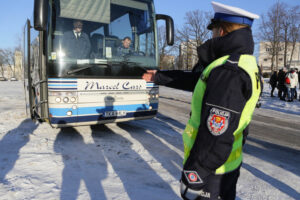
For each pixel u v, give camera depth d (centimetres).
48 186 276
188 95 1520
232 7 138
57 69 418
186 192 130
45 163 345
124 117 484
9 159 358
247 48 133
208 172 122
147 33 524
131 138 503
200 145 121
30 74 581
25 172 312
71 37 435
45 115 458
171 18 546
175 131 587
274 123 722
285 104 1125
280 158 423
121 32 489
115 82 466
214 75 126
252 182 318
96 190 274
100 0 473
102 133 536
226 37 136
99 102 452
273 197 279
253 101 131
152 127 620
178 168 355
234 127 117
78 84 430
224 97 118
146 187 288
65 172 321
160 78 205
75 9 445
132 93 489
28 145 428
